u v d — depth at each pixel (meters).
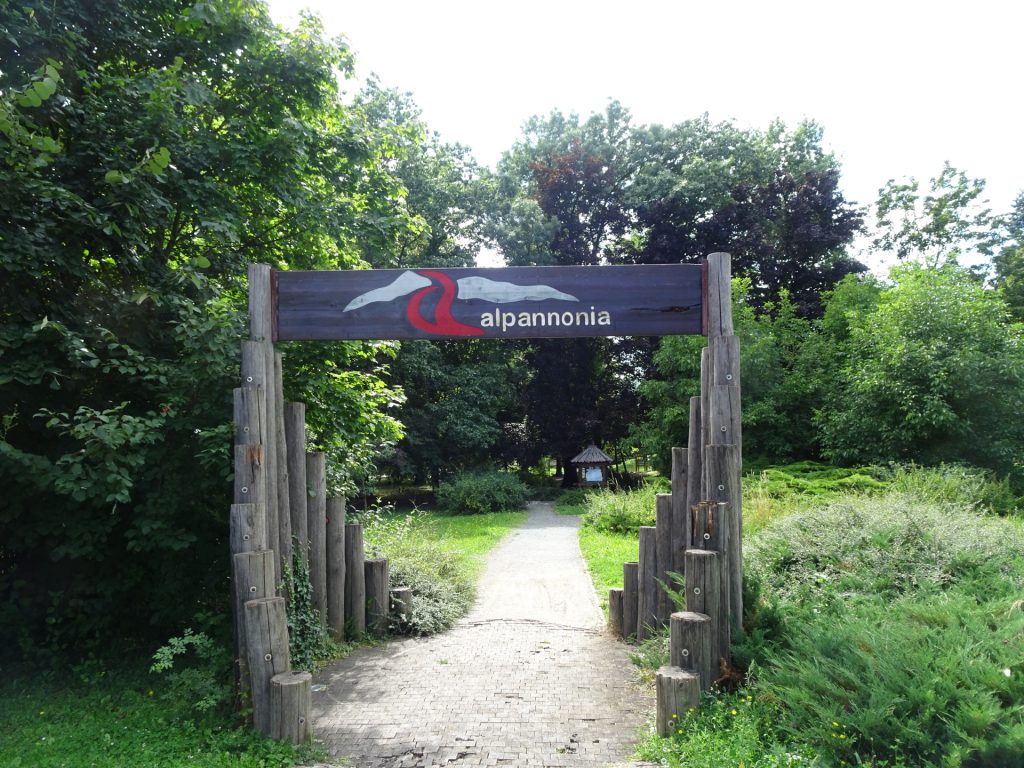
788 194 26.55
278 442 5.68
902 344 16.03
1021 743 3.17
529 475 30.22
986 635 4.16
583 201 29.75
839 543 6.69
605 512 15.34
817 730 3.65
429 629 7.05
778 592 6.24
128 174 5.55
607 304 5.30
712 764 3.66
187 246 7.34
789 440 19.83
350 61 8.48
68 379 5.38
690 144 29.41
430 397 26.98
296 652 5.77
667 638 5.93
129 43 6.78
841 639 4.27
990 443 15.34
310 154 8.30
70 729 4.43
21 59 5.74
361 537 6.95
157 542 5.41
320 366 7.41
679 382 21.41
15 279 5.26
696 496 5.75
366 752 4.22
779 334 21.36
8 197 4.92
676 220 27.41
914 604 4.93
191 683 4.71
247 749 4.07
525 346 29.41
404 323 5.39
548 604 8.41
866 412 16.88
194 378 5.32
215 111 7.24
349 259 9.24
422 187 25.81
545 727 4.61
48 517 5.38
